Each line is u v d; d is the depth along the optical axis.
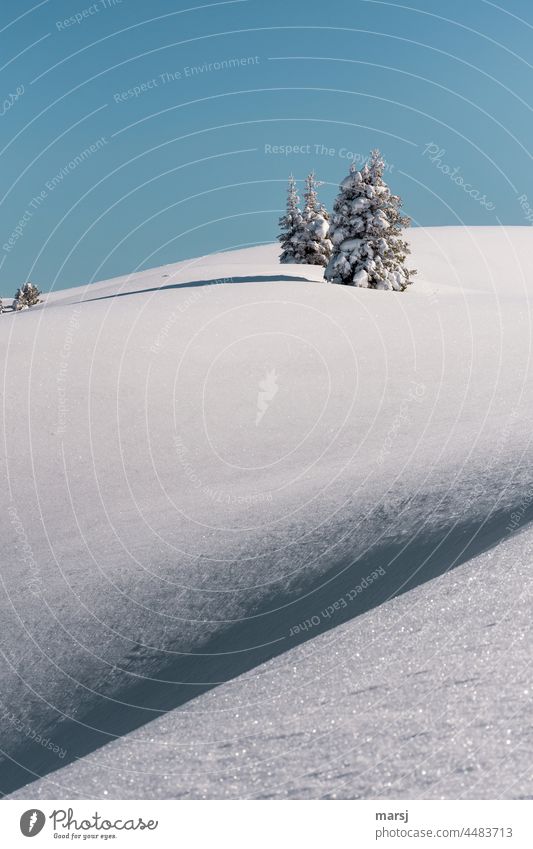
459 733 2.34
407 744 2.36
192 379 19.98
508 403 15.80
